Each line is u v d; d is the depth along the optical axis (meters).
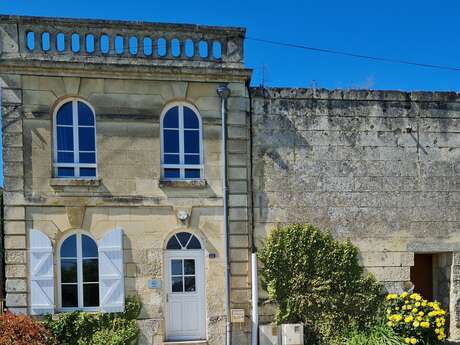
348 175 11.00
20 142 9.84
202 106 10.55
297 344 10.15
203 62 10.57
